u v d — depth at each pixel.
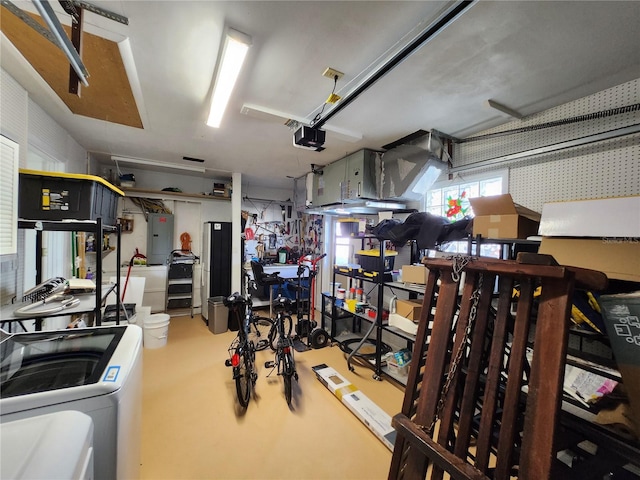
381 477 1.58
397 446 1.12
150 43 1.44
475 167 2.38
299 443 1.82
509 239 1.63
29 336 1.28
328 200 3.67
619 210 1.13
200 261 4.80
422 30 1.21
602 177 1.72
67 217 1.85
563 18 1.20
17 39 1.46
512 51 1.43
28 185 1.77
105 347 1.20
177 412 2.09
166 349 3.25
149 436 1.83
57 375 0.99
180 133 2.78
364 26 1.31
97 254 1.74
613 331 0.97
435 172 2.64
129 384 1.04
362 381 2.61
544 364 0.82
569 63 1.51
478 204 1.81
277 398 2.31
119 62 1.62
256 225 5.59
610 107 1.71
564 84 1.71
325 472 1.60
